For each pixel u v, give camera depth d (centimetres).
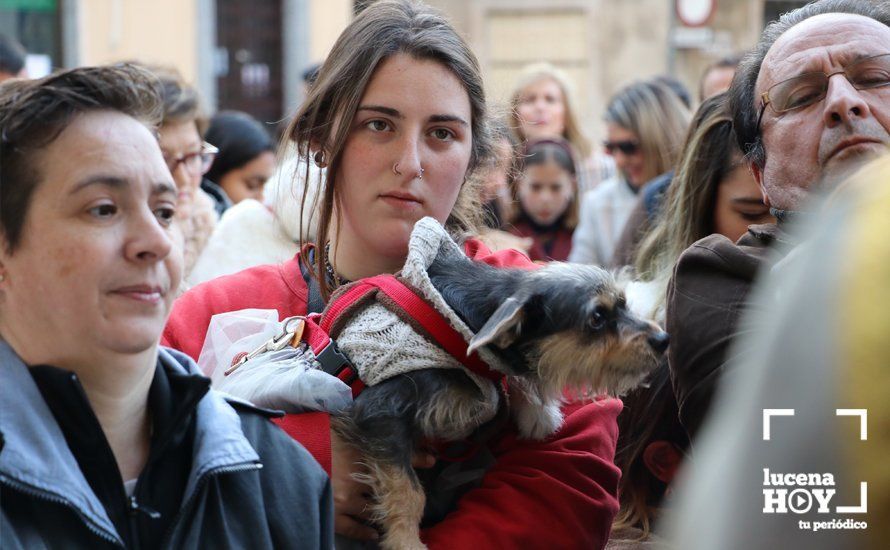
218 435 185
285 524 190
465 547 220
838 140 224
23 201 172
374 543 225
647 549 265
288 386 218
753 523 132
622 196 585
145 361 180
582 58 1709
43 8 1309
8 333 179
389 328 224
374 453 219
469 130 250
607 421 251
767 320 195
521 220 620
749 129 255
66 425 175
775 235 241
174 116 404
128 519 177
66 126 172
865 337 129
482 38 1709
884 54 228
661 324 285
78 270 171
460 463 240
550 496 229
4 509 164
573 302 229
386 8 248
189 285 370
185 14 1386
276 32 1499
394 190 240
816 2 259
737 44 1636
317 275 258
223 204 524
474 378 223
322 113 251
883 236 133
